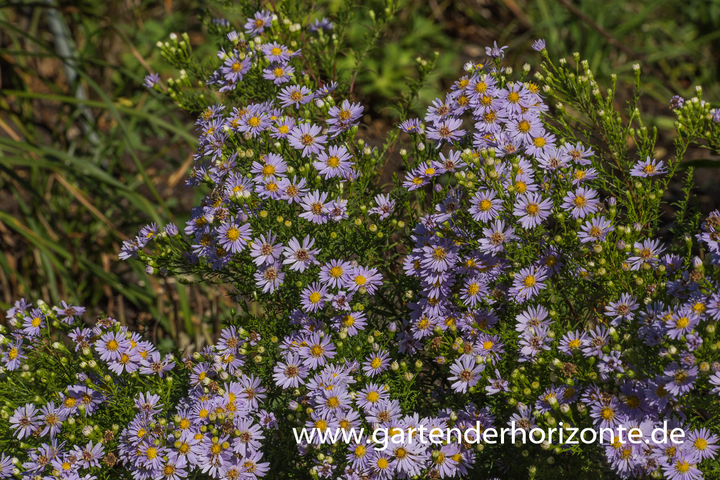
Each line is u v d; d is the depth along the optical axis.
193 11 5.60
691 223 2.44
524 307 2.35
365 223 2.42
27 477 2.24
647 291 2.13
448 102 2.47
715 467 2.12
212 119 2.66
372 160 2.47
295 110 2.82
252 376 2.38
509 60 6.20
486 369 2.28
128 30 5.74
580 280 2.26
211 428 2.17
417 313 2.41
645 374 2.01
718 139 2.45
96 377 2.46
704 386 2.01
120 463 2.43
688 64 6.25
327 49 3.20
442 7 6.81
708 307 1.99
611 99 2.50
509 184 2.16
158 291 4.22
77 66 4.39
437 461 2.15
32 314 2.58
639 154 2.49
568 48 6.26
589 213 2.26
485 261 2.29
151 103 5.39
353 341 2.43
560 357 2.22
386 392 2.27
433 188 2.37
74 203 5.09
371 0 5.10
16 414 2.34
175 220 4.64
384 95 5.27
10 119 5.34
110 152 5.31
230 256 2.38
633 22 5.90
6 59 4.60
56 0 4.93
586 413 2.09
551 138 2.40
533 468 2.09
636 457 1.98
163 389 2.43
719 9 6.23
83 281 4.55
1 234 4.70
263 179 2.37
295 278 2.44
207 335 3.93
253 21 2.99
